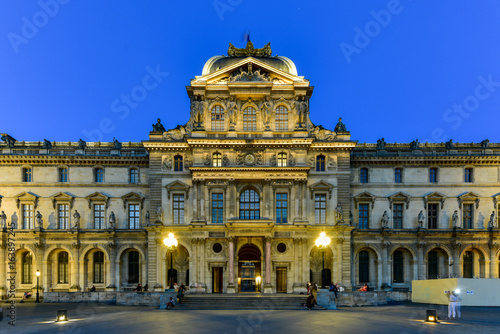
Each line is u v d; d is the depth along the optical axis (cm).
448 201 7212
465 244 7038
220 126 6881
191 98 7044
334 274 6594
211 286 6525
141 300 5447
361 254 7175
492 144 7438
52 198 7175
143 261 7069
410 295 6091
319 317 4009
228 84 6769
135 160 7294
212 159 6762
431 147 7375
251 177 6644
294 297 5400
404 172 7288
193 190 6712
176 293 5275
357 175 7281
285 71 7069
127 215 7212
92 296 6138
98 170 7375
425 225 7138
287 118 6900
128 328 3400
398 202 7212
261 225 6341
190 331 3259
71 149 7425
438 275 7150
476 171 7275
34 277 7000
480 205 7206
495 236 6981
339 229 6612
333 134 6925
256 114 6906
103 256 7212
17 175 7262
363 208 7244
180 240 6638
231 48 7412
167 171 6825
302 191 6681
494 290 5266
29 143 7600
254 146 6744
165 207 6756
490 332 3162
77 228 6988
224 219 6625
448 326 3456
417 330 3256
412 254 7050
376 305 5397
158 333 3180
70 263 7031
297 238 6544
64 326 3525
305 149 6750
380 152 7350
